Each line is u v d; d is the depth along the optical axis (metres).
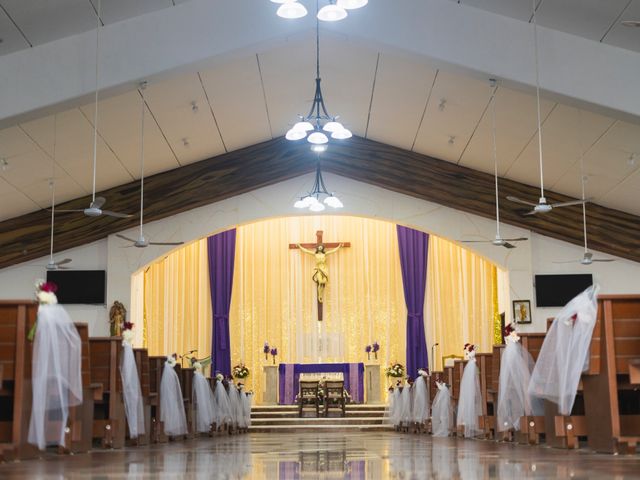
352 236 19.92
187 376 12.13
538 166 14.81
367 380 18.84
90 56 10.40
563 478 3.73
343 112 14.98
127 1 10.09
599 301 6.02
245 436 13.38
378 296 19.66
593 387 6.20
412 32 10.52
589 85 10.32
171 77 10.72
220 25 10.54
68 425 6.63
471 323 19.28
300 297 19.73
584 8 9.82
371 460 5.61
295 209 16.75
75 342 5.90
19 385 5.61
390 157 16.28
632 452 5.85
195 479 3.95
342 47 12.28
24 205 15.20
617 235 15.75
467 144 14.92
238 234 19.89
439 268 19.55
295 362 19.48
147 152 14.66
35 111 10.30
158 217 16.11
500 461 5.22
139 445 8.88
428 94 13.30
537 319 16.17
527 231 16.47
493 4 10.37
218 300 19.38
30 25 9.88
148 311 19.27
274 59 12.50
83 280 16.06
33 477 4.07
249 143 16.08
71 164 13.89
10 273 16.05
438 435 12.08
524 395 8.15
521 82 10.38
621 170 13.83
